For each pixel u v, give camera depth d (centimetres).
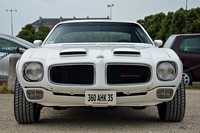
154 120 498
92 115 547
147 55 448
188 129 434
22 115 456
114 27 589
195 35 1005
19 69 430
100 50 459
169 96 436
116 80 424
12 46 948
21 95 453
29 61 430
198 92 859
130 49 453
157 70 431
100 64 416
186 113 553
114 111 585
